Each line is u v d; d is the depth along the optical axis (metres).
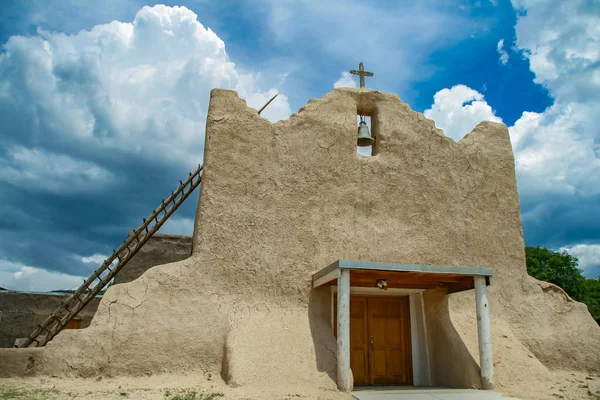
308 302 9.82
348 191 10.80
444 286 10.39
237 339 8.84
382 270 8.77
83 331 8.66
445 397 8.04
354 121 11.38
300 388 8.17
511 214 11.74
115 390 7.69
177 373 8.75
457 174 11.66
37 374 8.33
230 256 9.77
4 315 15.54
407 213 11.03
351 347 10.56
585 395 8.50
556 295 11.24
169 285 9.29
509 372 9.36
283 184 10.48
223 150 10.37
